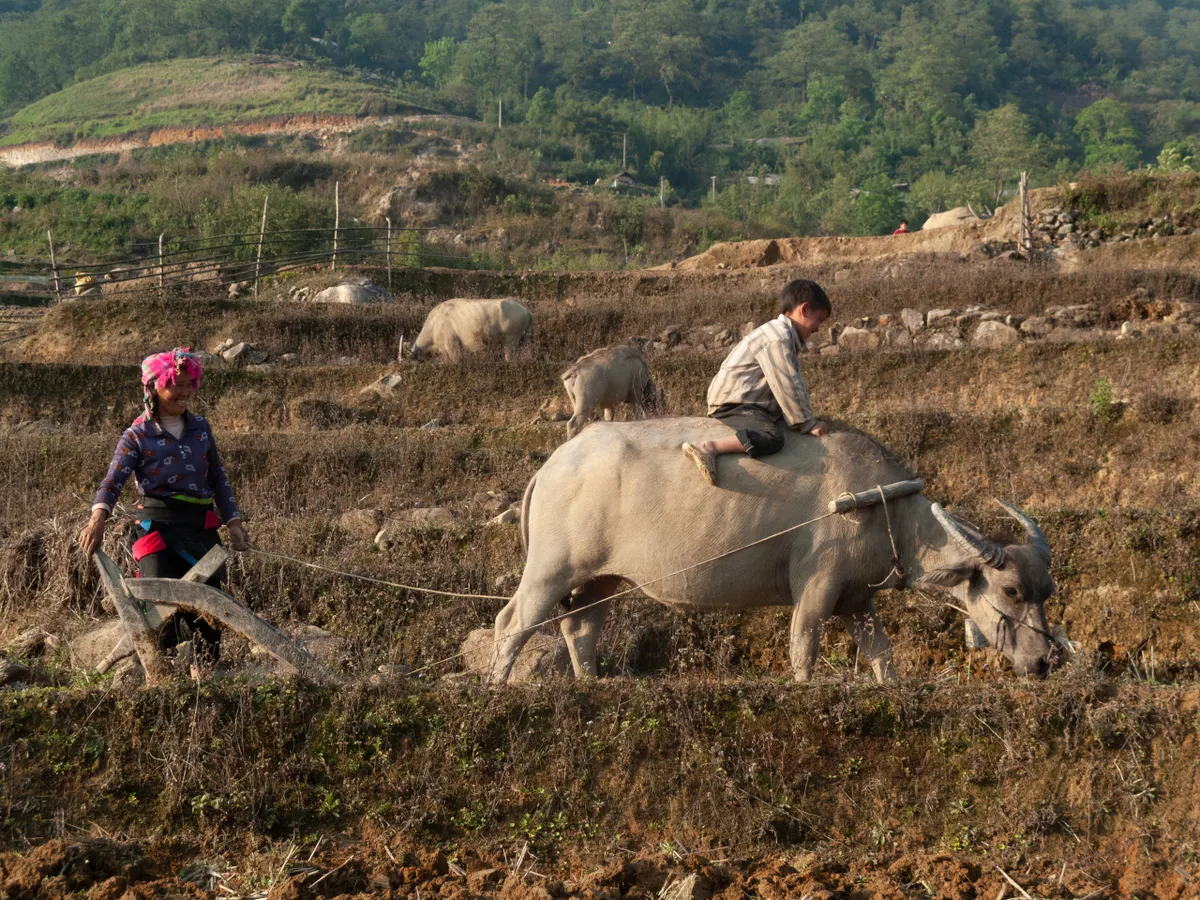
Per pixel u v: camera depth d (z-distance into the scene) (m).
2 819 5.20
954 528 6.02
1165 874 5.04
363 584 8.70
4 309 24.30
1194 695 5.49
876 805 5.41
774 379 6.30
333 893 4.89
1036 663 5.99
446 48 124.31
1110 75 155.38
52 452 12.49
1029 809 5.31
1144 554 8.41
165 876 5.00
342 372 16.58
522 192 54.78
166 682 5.67
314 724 5.56
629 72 137.50
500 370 16.06
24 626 8.49
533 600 6.49
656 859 5.12
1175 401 11.93
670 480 6.29
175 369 6.00
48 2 146.00
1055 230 23.23
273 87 95.50
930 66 126.81
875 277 20.41
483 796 5.43
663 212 53.88
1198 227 22.20
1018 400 13.92
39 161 88.88
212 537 6.32
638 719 5.59
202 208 44.34
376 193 54.06
